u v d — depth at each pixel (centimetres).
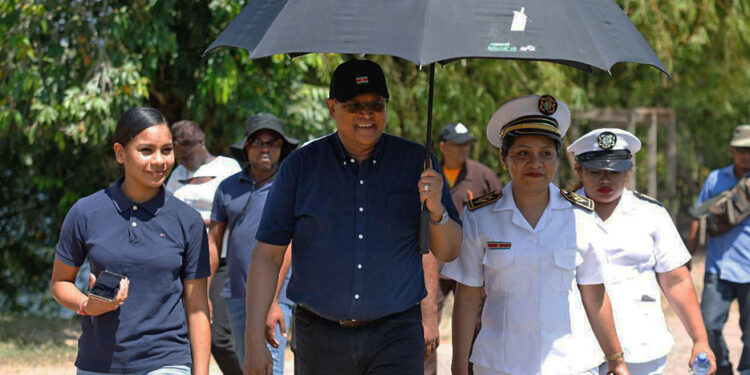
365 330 367
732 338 955
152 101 1052
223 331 604
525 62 1185
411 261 370
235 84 909
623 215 446
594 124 1564
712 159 1902
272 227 375
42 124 907
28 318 1117
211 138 1030
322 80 1023
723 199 703
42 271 1187
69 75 897
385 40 306
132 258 360
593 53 308
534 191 384
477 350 394
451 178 766
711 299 709
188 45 987
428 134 365
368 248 363
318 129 1004
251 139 568
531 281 382
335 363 372
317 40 315
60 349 915
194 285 378
